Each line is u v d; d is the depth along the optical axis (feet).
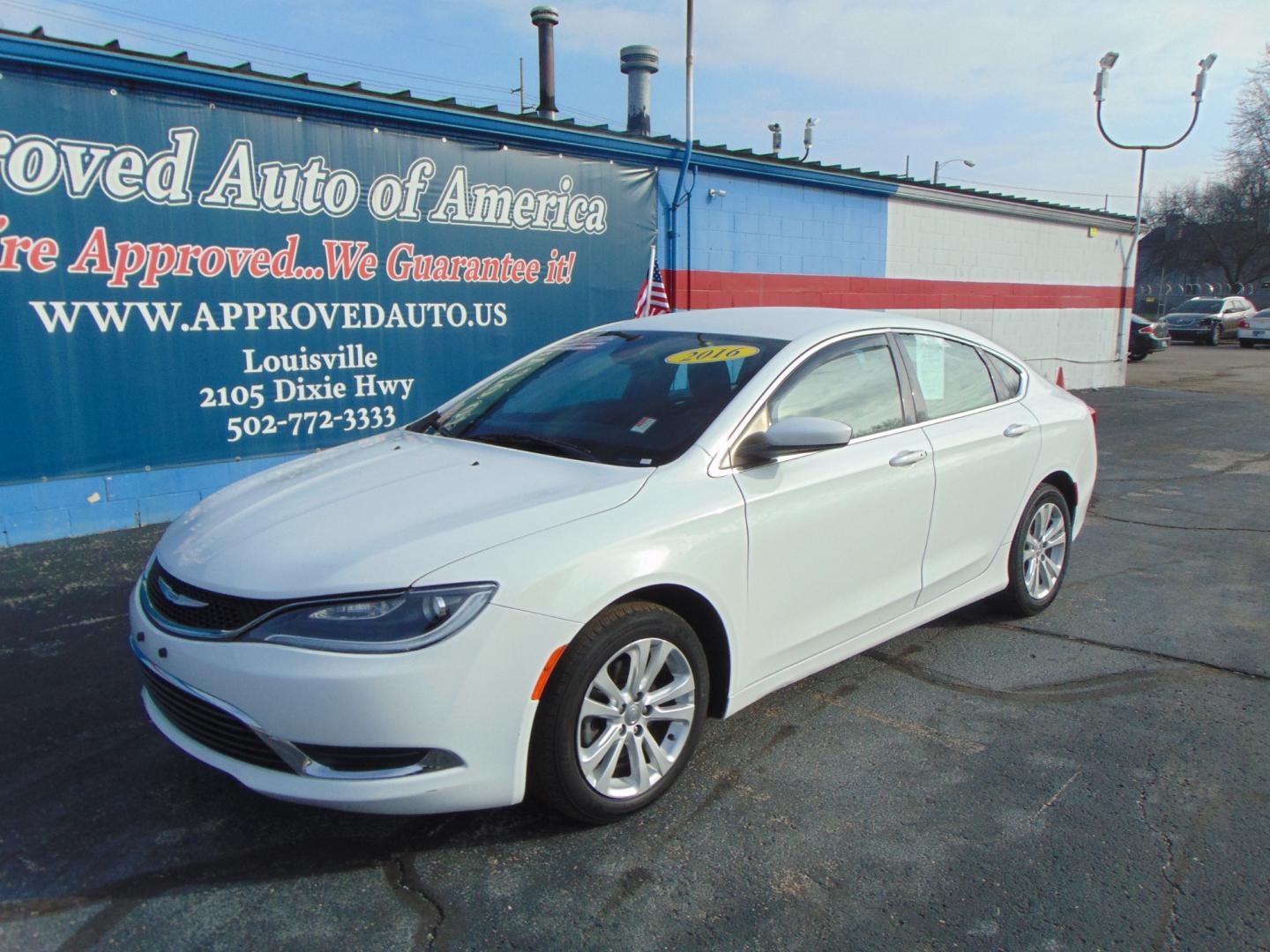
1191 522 23.40
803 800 10.16
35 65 18.84
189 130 21.03
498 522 8.96
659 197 31.40
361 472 11.04
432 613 8.16
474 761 8.40
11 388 19.49
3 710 12.05
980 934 8.04
